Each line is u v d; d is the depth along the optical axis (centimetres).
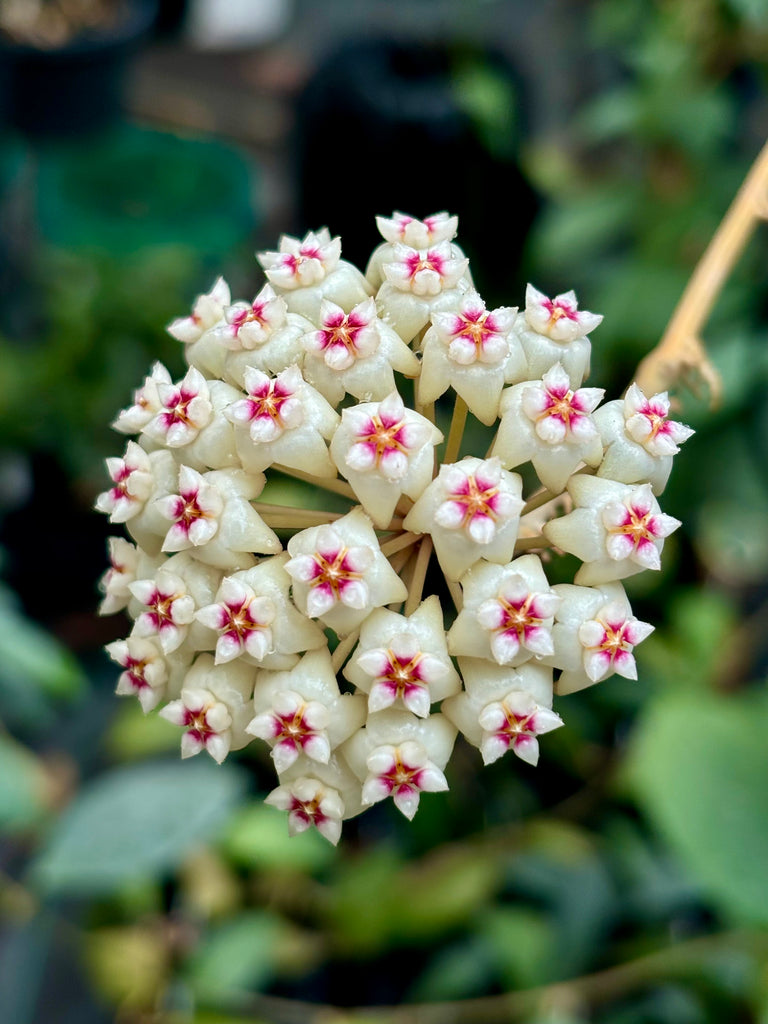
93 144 41
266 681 13
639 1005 25
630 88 45
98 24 41
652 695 29
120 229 37
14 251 41
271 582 13
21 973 26
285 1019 25
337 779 13
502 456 13
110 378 35
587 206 35
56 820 25
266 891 27
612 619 13
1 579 36
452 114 31
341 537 13
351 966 27
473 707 13
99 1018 25
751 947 22
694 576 34
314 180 33
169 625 13
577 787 29
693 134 33
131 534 14
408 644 13
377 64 32
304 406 13
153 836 22
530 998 24
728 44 33
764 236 29
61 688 24
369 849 28
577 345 14
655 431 13
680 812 21
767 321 30
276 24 54
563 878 26
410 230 15
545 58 51
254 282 40
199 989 25
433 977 25
